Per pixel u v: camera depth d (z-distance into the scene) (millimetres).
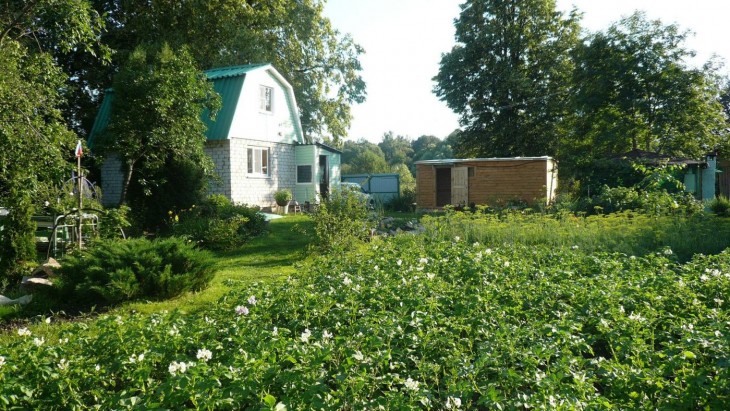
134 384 3875
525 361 3879
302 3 31812
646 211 14961
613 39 30062
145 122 15258
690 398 3430
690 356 3707
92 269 7426
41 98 10492
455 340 4883
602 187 20016
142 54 15508
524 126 35562
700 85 28641
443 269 7504
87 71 24938
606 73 29453
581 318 5102
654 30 29156
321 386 3342
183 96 15672
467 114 36812
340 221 11977
